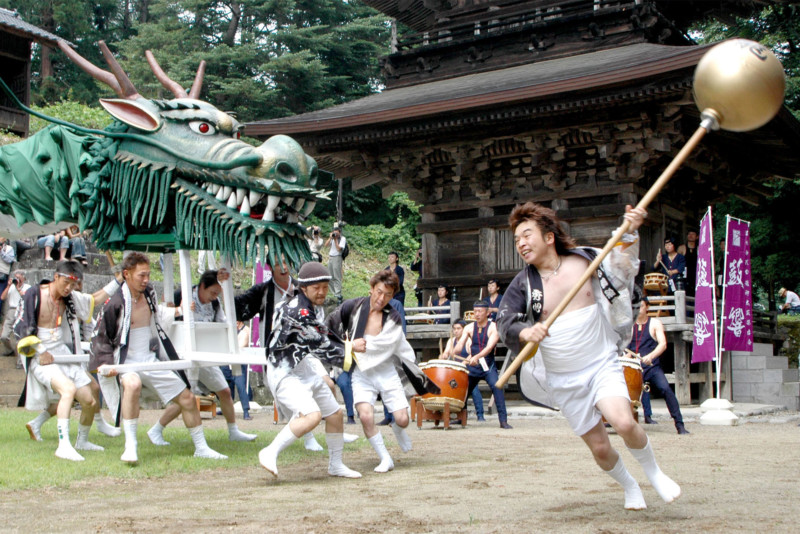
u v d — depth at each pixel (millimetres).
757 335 18250
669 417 13297
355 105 19250
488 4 20688
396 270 17516
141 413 13852
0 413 12297
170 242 8188
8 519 4742
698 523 4461
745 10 21906
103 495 5645
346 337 7371
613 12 18328
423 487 5984
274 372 6402
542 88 15781
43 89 40969
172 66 37344
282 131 18469
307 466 7293
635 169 17250
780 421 13000
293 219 7988
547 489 5789
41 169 8867
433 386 7633
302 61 37219
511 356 15336
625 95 15430
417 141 18859
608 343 4863
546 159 17875
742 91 4312
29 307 7707
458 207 19453
